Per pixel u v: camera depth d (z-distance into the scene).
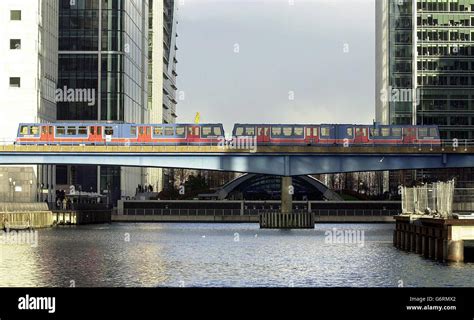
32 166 172.62
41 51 185.75
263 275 80.56
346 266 87.94
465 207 86.62
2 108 179.00
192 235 142.62
